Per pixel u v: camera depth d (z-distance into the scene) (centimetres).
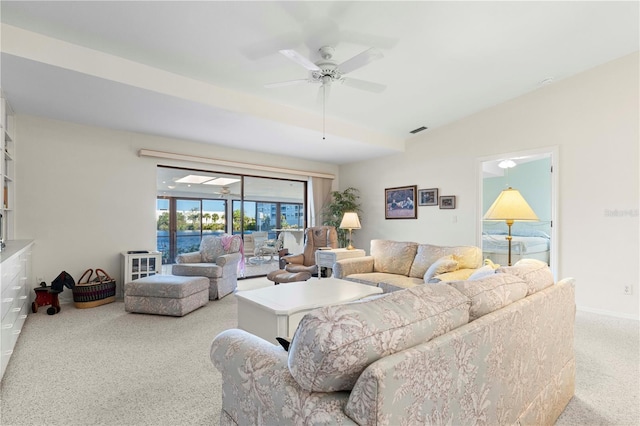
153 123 398
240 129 426
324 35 270
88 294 367
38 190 375
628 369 227
